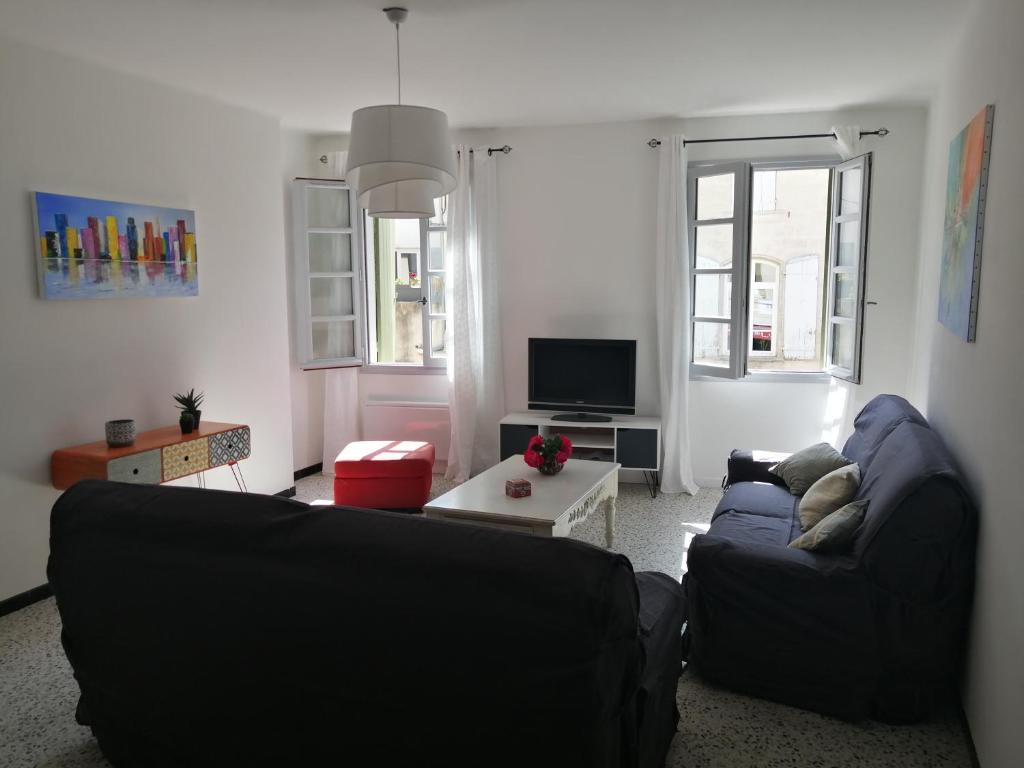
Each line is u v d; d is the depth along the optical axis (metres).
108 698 2.24
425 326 6.06
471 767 1.77
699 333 5.53
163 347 4.27
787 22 3.36
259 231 4.96
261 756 2.03
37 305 3.58
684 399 5.37
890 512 2.49
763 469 4.27
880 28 3.43
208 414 4.61
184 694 2.09
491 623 1.68
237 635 1.96
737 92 4.57
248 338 4.90
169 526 2.06
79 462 3.56
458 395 5.73
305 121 5.27
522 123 5.43
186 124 4.38
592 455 5.43
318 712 1.91
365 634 1.80
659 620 2.19
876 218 5.02
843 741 2.50
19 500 3.54
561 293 5.66
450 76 4.16
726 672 2.76
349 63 3.87
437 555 1.76
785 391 5.34
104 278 3.86
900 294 5.02
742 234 5.15
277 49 3.62
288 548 1.90
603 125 5.44
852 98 4.72
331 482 5.83
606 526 4.25
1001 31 2.51
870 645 2.54
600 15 3.24
